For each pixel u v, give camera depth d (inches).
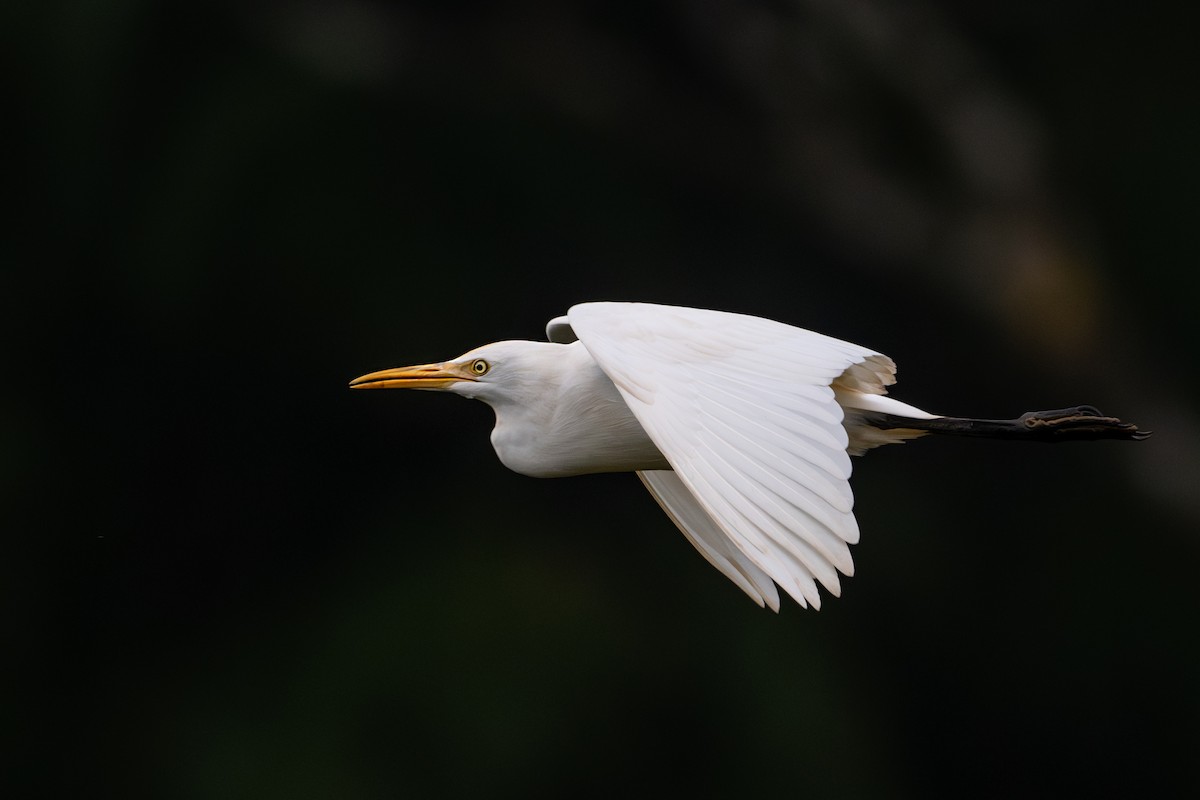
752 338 403.5
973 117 535.8
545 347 410.0
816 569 399.9
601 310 404.2
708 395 402.0
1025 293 527.8
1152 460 524.7
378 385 410.3
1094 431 409.1
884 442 410.0
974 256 531.5
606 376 408.8
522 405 409.7
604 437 409.4
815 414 401.7
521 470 410.0
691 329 403.5
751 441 401.4
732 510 400.5
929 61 534.9
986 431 409.1
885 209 534.0
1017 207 533.0
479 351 410.3
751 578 410.3
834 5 534.0
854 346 404.5
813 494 400.5
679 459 401.1
